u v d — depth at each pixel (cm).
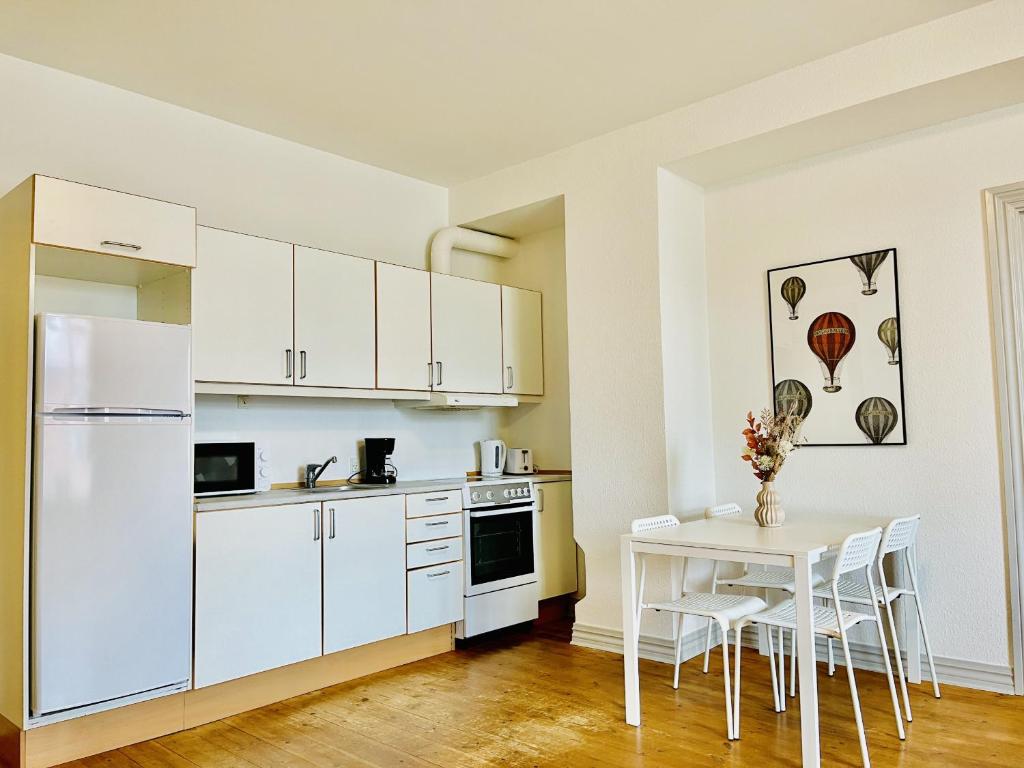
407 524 387
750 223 409
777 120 350
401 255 472
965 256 338
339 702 332
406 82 353
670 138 390
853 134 358
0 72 319
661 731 289
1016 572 319
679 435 394
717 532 307
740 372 410
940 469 342
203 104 372
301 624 339
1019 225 326
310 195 426
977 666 327
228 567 316
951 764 254
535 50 326
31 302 271
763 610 300
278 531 334
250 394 356
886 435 357
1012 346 324
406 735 292
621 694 333
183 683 297
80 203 284
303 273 377
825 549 266
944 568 339
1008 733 279
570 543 485
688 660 380
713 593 332
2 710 276
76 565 271
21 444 271
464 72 344
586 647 414
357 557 363
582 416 421
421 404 446
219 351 342
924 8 297
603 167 418
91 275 329
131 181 355
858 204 370
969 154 338
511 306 490
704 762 260
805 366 385
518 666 380
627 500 400
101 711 277
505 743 281
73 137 338
